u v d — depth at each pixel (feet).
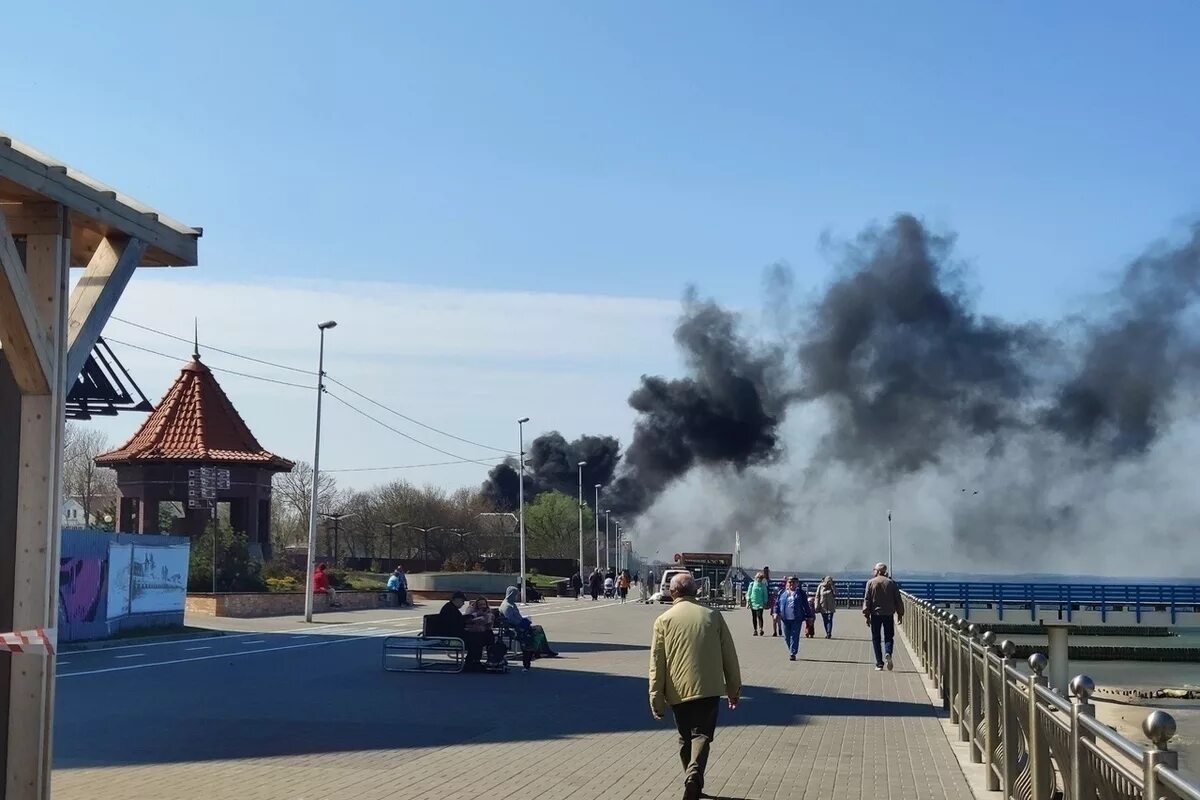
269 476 165.37
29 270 26.43
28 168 24.49
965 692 43.06
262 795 32.17
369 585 199.62
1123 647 151.23
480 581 205.87
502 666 71.77
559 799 32.19
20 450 26.23
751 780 35.50
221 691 59.52
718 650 32.40
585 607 187.62
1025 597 191.42
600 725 47.62
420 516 293.23
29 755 25.99
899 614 75.15
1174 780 14.34
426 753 39.88
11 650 25.63
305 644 96.68
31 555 26.07
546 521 358.64
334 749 40.55
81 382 80.12
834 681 67.26
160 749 40.22
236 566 152.05
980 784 34.86
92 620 96.68
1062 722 22.39
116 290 28.14
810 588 205.16
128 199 29.32
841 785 34.81
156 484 155.12
